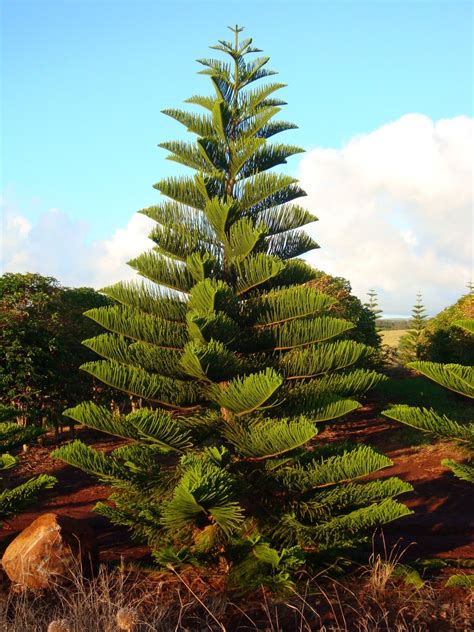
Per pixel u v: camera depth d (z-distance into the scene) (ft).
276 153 22.02
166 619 16.34
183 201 21.26
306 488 19.45
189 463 17.56
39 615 16.56
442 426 18.62
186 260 20.56
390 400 53.47
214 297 17.76
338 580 19.33
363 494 19.67
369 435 44.83
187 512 16.57
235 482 17.90
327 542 18.95
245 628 15.98
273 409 20.20
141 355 19.65
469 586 18.57
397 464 36.91
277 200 21.67
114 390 47.96
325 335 19.85
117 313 19.62
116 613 15.26
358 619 16.30
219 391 19.29
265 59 22.27
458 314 55.11
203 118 22.02
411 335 79.66
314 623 16.20
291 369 20.13
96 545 20.25
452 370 18.21
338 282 61.87
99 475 19.25
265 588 18.25
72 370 45.78
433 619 16.35
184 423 19.51
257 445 18.43
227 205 19.52
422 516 27.71
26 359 41.16
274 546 19.47
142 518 20.35
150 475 19.49
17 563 18.75
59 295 47.78
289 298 19.62
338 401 19.69
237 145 21.58
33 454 42.34
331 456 20.77
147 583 19.45
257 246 20.62
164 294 20.43
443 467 34.99
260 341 20.36
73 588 18.57
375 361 56.59
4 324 41.83
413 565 20.88
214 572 19.60
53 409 44.14
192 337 18.88
